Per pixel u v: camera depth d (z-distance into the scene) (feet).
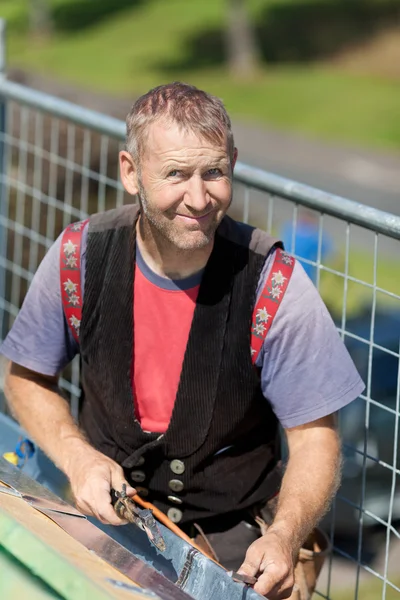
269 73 261.24
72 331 18.11
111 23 313.12
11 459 20.99
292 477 16.92
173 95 16.31
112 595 11.25
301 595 18.31
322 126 206.49
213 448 17.57
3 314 29.66
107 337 17.57
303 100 230.27
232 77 260.01
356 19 289.74
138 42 292.61
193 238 16.35
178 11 312.91
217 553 18.08
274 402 17.40
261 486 18.31
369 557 35.37
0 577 11.60
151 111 16.20
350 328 49.06
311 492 16.63
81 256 17.76
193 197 15.99
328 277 37.29
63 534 12.96
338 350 17.16
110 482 16.65
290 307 16.90
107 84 254.68
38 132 28.68
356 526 35.99
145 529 15.61
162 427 17.69
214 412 17.28
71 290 17.81
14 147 32.83
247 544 18.21
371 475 37.81
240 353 17.04
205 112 16.08
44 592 11.39
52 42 301.02
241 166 21.07
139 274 17.39
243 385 17.19
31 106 25.86
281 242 17.35
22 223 31.89
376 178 171.73
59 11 325.01
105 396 17.83
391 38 275.59
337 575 30.04
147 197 16.42
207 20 303.48
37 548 11.80
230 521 18.40
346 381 17.13
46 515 13.74
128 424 17.74
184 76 263.49
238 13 266.98
